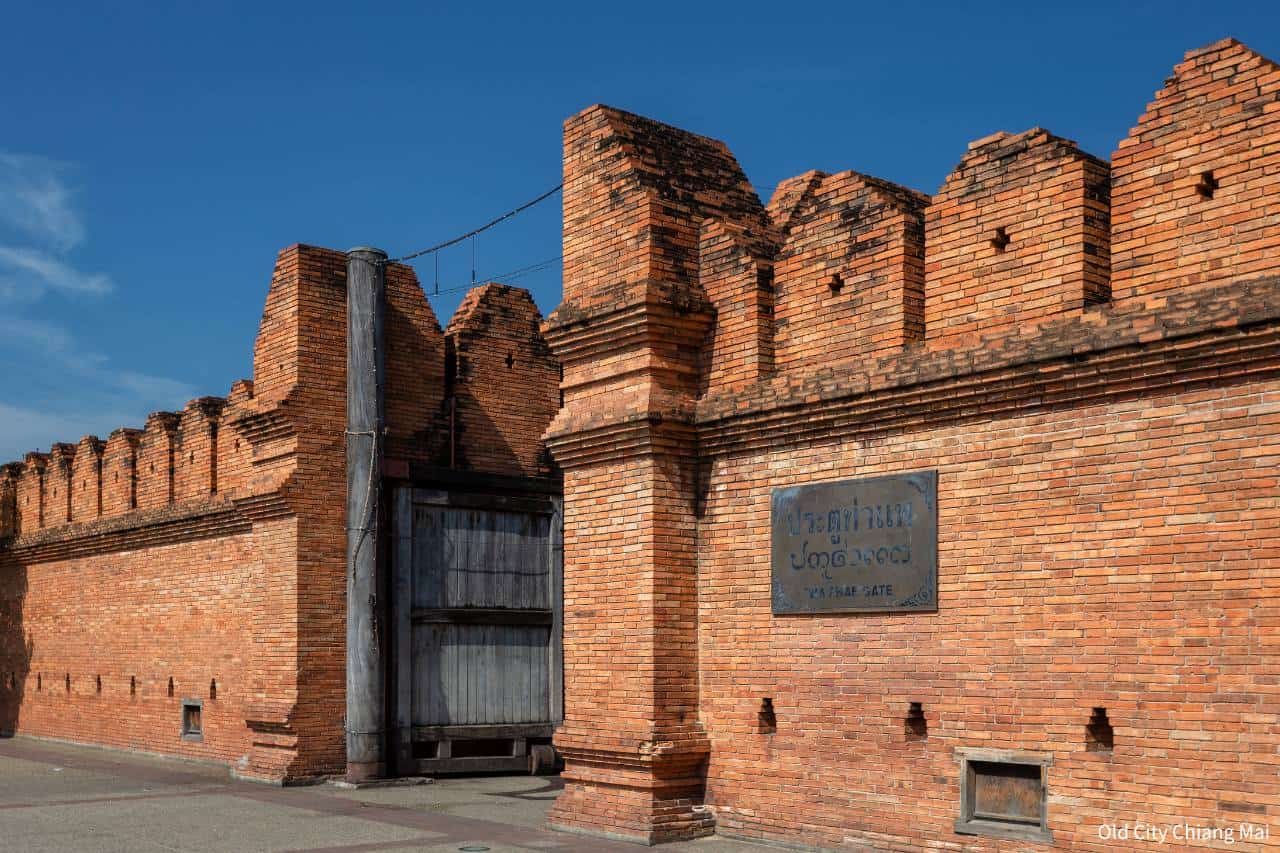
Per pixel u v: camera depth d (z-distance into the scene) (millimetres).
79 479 27719
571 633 14297
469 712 19781
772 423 12844
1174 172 10156
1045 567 10617
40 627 28828
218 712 21703
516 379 21672
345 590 19281
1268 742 9203
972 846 10922
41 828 14625
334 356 19641
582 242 14562
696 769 13461
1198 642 9633
